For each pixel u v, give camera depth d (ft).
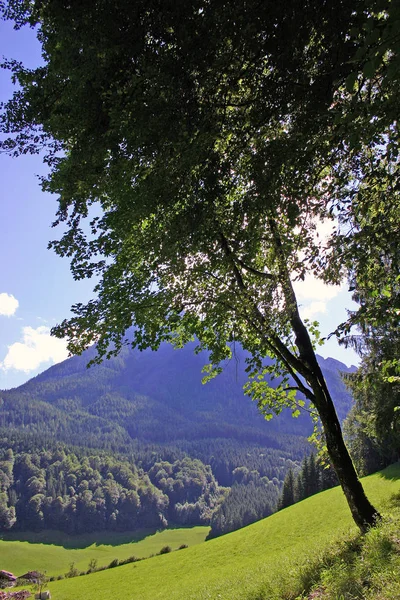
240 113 22.02
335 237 21.03
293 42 18.40
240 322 37.24
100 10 18.49
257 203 22.53
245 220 25.09
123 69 20.35
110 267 32.94
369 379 24.16
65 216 28.40
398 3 8.72
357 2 16.24
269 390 39.73
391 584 17.53
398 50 9.48
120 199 27.12
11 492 566.36
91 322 30.94
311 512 115.14
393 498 62.59
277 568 41.11
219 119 21.43
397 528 25.98
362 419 93.15
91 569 185.78
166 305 32.42
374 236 19.29
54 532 523.70
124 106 20.54
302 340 35.27
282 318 30.53
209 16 18.07
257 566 62.59
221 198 23.84
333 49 17.98
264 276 31.42
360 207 21.08
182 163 21.35
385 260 20.20
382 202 20.86
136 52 19.60
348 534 36.40
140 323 33.60
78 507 566.36
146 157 22.88
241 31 18.13
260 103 20.97
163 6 18.39
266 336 32.78
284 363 36.88
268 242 29.40
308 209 22.65
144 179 24.34
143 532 563.07
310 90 19.43
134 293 32.48
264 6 17.44
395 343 30.09
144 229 31.17
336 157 21.35
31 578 127.44
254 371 38.37
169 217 25.85
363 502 32.01
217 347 39.58
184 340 42.52
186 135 20.67
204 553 115.55
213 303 34.04
